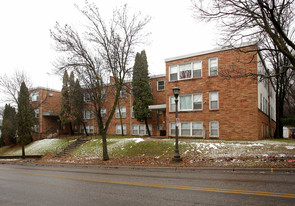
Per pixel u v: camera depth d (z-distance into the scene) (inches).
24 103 933.2
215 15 412.5
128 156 670.5
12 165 754.2
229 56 762.8
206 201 226.1
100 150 813.9
